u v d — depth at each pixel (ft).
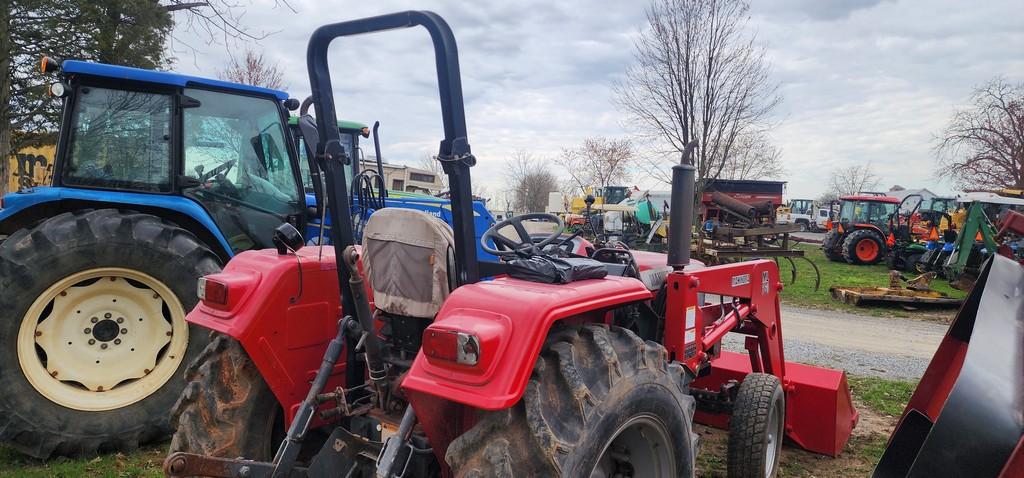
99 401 13.03
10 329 12.34
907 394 18.03
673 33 37.81
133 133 14.93
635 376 7.00
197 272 13.82
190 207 15.03
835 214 83.35
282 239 8.81
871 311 35.17
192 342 13.71
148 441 13.42
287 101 16.92
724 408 11.78
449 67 6.77
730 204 57.36
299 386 8.77
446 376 5.97
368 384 8.22
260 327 8.40
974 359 7.13
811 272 54.54
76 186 14.44
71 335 13.09
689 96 38.40
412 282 7.48
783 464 12.85
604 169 93.61
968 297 8.66
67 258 12.74
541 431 5.94
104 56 39.52
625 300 7.45
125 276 13.39
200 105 15.61
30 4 36.50
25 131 41.09
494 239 8.64
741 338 26.11
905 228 56.85
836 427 12.90
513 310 6.13
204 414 8.32
